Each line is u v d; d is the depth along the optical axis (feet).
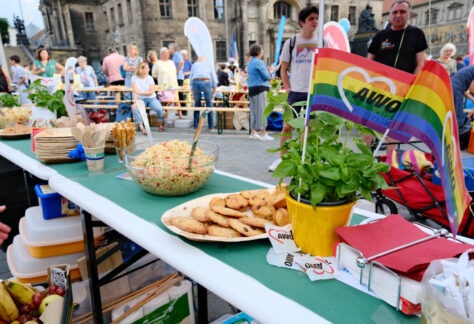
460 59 27.68
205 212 3.59
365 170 2.70
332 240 2.85
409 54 10.98
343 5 104.17
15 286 4.06
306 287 2.49
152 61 33.19
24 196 9.07
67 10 112.68
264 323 2.21
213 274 2.66
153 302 5.20
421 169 8.25
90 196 4.53
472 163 7.32
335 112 2.69
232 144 20.20
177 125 26.81
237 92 26.53
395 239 2.63
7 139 8.59
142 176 4.27
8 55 95.14
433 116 2.33
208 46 24.90
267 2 98.07
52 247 5.96
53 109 9.25
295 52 12.51
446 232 2.72
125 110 24.58
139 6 93.81
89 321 5.62
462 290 1.69
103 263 5.85
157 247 3.12
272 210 3.64
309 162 2.79
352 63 2.55
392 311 2.23
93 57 119.44
